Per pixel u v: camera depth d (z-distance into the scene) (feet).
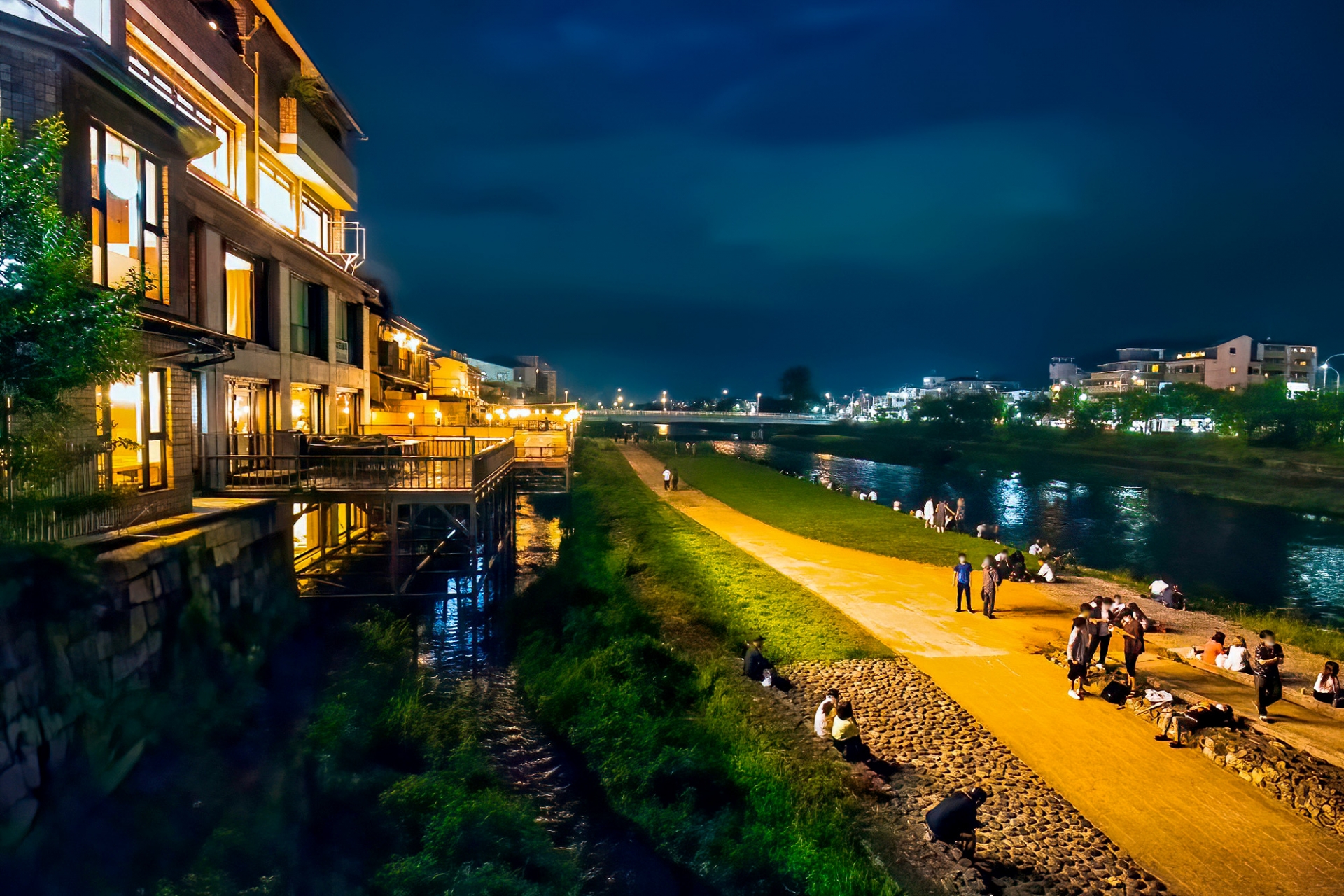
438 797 35.47
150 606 35.73
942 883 27.48
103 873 27.27
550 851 32.60
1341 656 52.70
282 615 54.08
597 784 39.75
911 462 300.20
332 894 28.60
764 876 29.86
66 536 34.55
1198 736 38.32
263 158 75.00
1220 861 29.01
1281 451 236.43
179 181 44.91
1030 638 55.62
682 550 83.82
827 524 107.86
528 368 464.65
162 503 43.29
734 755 38.75
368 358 96.78
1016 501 188.14
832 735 38.32
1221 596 94.38
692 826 34.19
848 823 31.30
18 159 27.68
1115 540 137.18
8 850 24.62
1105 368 509.35
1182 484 210.38
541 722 47.55
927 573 78.43
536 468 119.96
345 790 35.65
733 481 164.04
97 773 29.84
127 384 35.73
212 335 46.52
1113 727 40.65
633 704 45.42
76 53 34.94
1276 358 411.13
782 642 53.42
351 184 96.22
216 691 40.91
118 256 39.58
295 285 74.02
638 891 30.42
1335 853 29.60
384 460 59.77
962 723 40.86
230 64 65.26
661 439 371.15
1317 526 153.89
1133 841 30.27
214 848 29.71
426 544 82.23
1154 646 54.19
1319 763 34.78
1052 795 33.71
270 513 52.90
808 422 455.22
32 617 26.91
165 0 54.13
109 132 38.24
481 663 58.13
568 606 67.31
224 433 57.21
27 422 31.14
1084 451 288.92
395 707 44.80
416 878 29.27
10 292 26.81
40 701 26.94
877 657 50.44
